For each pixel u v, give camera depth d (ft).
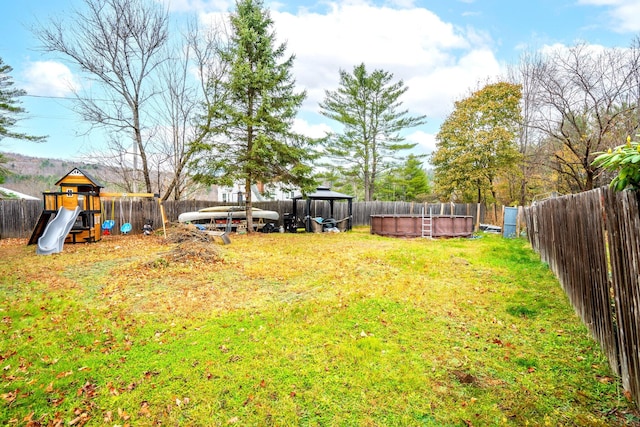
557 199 16.69
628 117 33.50
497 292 16.28
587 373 8.75
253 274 20.61
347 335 11.46
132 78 46.93
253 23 42.11
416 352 10.23
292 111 43.73
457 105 70.03
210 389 8.36
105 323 12.67
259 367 9.36
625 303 7.59
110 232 43.21
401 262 23.77
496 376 8.85
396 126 83.76
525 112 60.29
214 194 114.73
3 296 15.97
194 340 11.09
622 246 7.59
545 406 7.55
